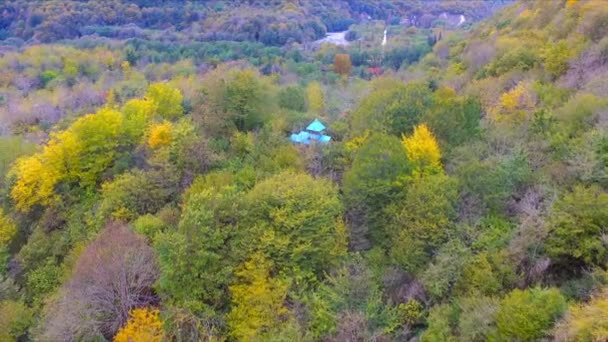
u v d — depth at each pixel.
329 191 31.09
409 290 26.59
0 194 43.56
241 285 26.88
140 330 24.98
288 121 46.81
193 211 28.34
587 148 28.14
